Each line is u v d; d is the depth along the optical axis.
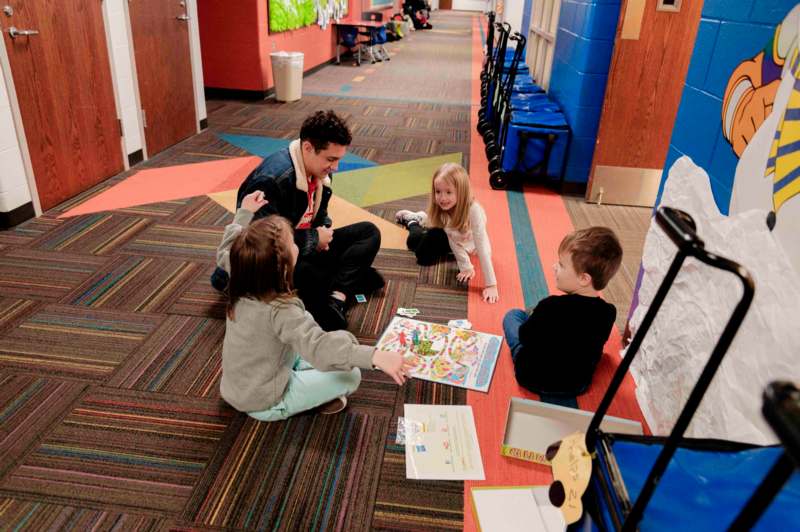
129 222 2.76
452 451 1.48
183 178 3.39
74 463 1.40
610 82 3.07
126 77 3.41
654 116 3.12
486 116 4.70
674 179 1.66
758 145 1.25
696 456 0.83
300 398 1.53
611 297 2.31
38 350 1.80
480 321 2.07
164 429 1.51
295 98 5.66
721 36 1.50
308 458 1.44
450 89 6.58
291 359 1.55
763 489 0.50
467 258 2.32
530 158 3.42
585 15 3.20
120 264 2.35
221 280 2.05
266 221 1.41
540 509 1.31
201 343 1.87
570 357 1.63
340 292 2.05
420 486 1.38
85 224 2.71
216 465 1.41
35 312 1.99
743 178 1.30
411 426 1.56
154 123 3.77
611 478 0.80
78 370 1.72
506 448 1.45
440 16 18.84
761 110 1.26
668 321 1.55
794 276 1.06
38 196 2.76
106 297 2.11
